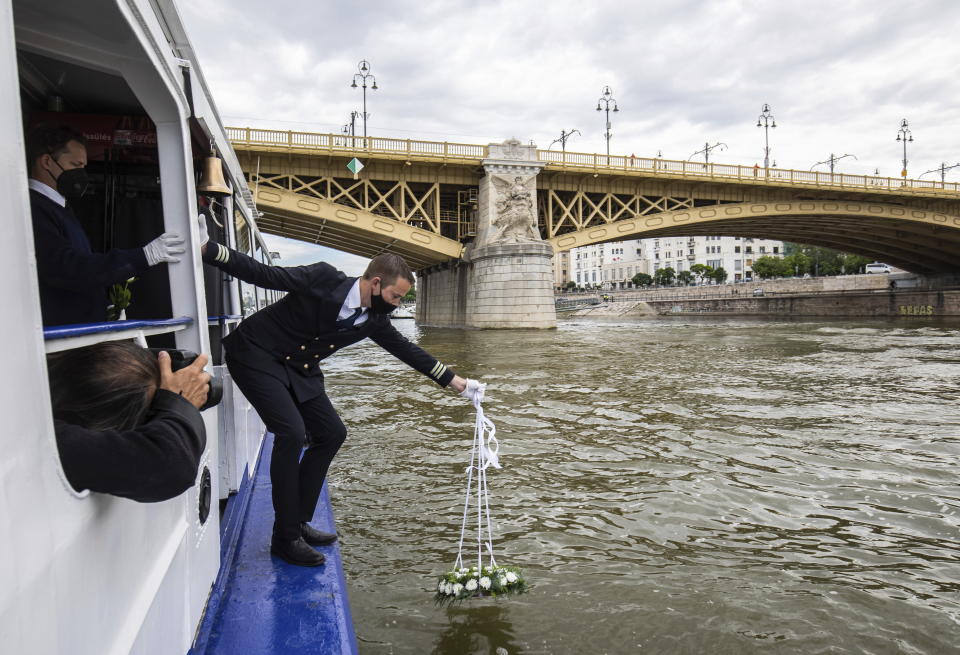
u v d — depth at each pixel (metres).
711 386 11.27
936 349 19.05
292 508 2.66
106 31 1.63
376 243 39.44
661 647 2.82
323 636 2.07
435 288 47.97
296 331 2.63
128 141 2.97
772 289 69.31
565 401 9.63
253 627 2.13
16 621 0.91
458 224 38.69
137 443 1.24
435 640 2.85
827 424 7.78
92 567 1.21
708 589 3.38
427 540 4.09
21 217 0.99
